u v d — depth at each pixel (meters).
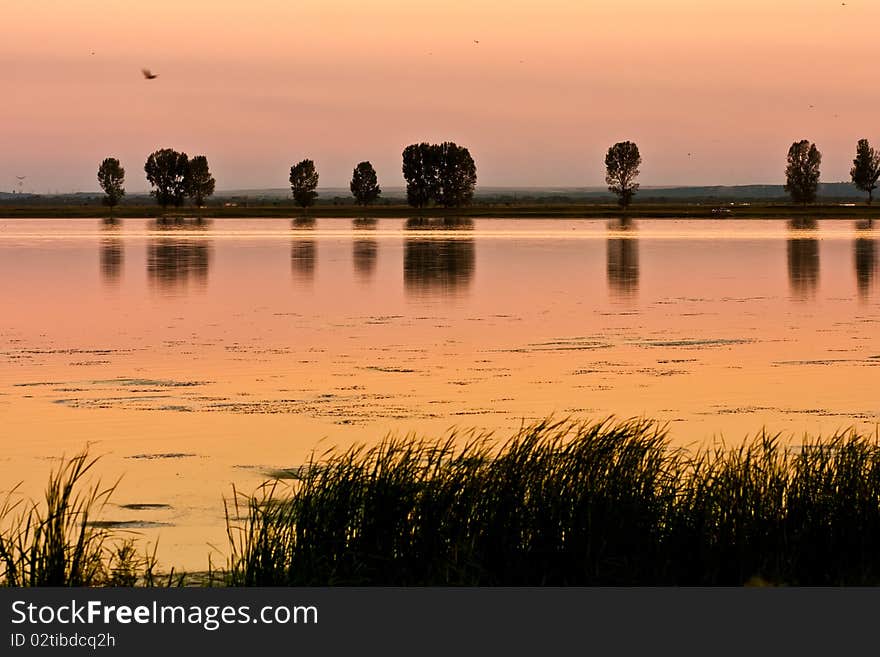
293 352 38.78
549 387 31.88
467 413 28.20
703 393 30.89
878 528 14.70
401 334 43.78
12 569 14.03
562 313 51.34
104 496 20.44
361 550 14.15
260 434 25.80
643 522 14.55
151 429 26.44
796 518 14.77
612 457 15.73
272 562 14.18
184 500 20.11
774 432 25.80
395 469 15.44
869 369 34.88
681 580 14.04
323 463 22.77
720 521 14.70
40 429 26.50
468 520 14.47
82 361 36.91
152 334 43.91
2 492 20.75
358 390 31.44
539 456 15.91
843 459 16.11
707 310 52.56
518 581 13.95
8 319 49.31
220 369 35.19
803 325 46.62
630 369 35.00
